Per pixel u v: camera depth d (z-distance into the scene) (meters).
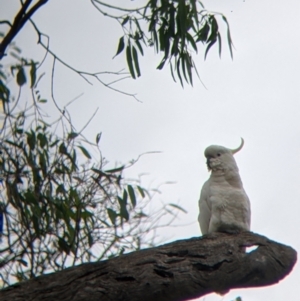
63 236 12.25
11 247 12.09
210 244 9.29
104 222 12.54
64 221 12.21
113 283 8.77
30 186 12.04
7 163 11.93
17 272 12.23
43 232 12.12
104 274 8.84
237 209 11.77
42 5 11.45
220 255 9.15
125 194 12.09
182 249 9.20
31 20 11.47
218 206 11.75
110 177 11.98
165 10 11.83
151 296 8.90
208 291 9.16
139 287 8.81
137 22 11.97
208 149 12.16
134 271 8.88
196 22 11.24
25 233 11.94
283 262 9.30
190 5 11.95
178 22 11.79
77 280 8.77
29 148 11.98
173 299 9.03
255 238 9.48
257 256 9.23
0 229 11.90
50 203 11.90
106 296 8.70
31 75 12.12
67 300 8.57
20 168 11.90
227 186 11.93
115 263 8.98
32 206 11.97
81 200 12.06
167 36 11.89
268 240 9.53
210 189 11.95
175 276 8.94
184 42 11.58
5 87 12.26
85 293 8.64
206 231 12.09
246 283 9.26
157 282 8.87
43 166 11.94
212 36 12.35
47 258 12.26
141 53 11.95
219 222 11.74
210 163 12.07
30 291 8.64
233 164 12.12
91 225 12.47
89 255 12.46
